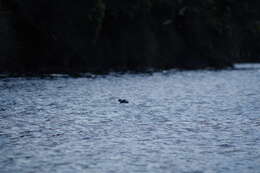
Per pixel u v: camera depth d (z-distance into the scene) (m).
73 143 69.00
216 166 57.72
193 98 131.75
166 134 76.44
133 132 77.94
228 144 69.25
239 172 55.44
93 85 165.50
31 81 171.88
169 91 152.50
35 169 55.66
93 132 77.50
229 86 177.00
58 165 57.38
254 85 182.62
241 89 164.00
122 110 104.06
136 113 99.81
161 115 97.25
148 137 73.88
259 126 84.31
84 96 130.50
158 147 67.06
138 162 59.16
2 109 101.50
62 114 96.38
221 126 84.25
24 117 91.50
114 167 56.91
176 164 58.44
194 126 84.06
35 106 107.44
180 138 73.31
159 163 58.78
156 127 82.81
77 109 104.12
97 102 117.69
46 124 84.25
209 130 80.19
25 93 133.12
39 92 136.88
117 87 161.25
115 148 66.25
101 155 62.25
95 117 93.31
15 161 58.84
